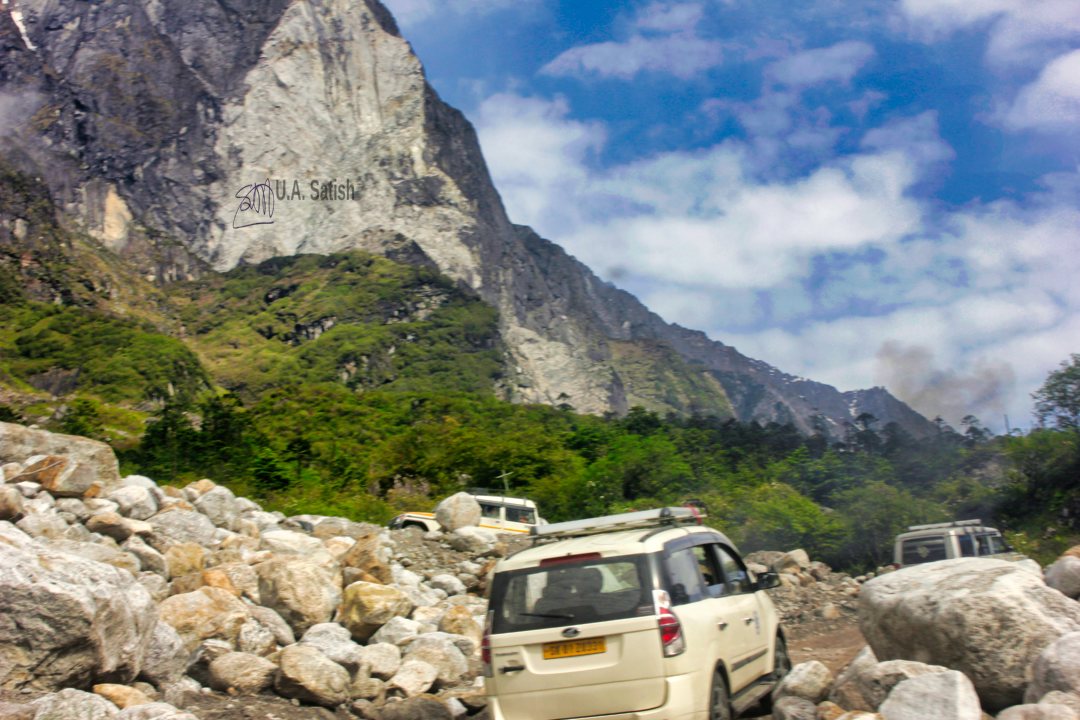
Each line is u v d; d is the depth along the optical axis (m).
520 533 23.31
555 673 6.50
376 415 80.88
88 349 156.62
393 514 31.50
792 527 28.06
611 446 53.00
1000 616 6.64
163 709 6.27
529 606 6.73
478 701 8.79
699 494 33.56
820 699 7.20
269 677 8.59
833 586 20.00
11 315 169.88
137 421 76.31
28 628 6.57
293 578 10.56
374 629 10.54
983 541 17.56
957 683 5.79
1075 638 6.14
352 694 8.85
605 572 6.68
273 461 35.81
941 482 41.03
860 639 13.33
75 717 6.14
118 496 12.96
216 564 12.19
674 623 6.46
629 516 7.71
